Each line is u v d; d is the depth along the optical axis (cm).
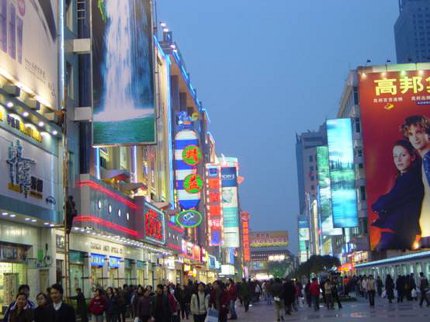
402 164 7431
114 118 3759
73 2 3916
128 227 4369
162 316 2045
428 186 7381
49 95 2961
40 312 1139
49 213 2944
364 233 8219
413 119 7475
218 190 10500
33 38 2786
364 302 5081
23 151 2689
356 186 8294
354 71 8625
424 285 4059
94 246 4069
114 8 3850
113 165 4681
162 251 6194
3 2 2461
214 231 10362
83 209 3509
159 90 6538
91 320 3375
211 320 2098
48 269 3159
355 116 8438
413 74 7550
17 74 2578
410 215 7362
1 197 2428
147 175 5856
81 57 3944
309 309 4347
